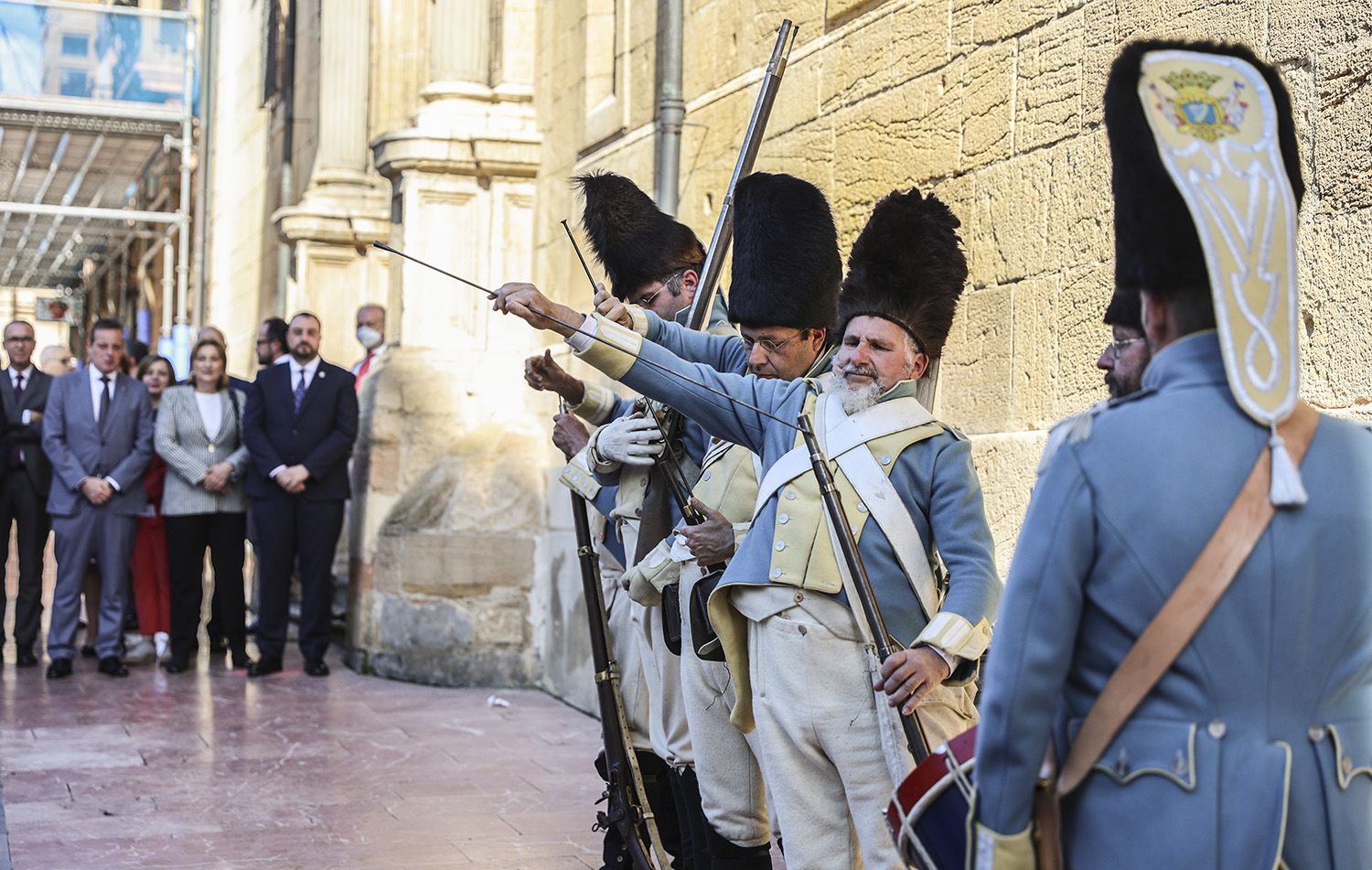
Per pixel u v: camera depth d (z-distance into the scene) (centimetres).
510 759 608
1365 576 179
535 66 828
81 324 2659
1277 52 331
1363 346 306
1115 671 180
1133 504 179
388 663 807
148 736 649
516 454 802
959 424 442
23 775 573
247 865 453
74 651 820
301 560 826
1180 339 186
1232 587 175
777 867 455
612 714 392
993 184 430
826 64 522
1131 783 178
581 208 742
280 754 615
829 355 319
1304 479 179
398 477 823
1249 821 172
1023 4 419
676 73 632
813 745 278
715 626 291
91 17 1541
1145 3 372
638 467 382
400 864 455
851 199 505
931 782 205
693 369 298
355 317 1135
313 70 1284
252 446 820
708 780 342
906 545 273
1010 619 184
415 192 824
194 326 1709
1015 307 418
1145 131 184
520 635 787
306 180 1292
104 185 1819
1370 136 306
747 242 321
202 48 1731
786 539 278
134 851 467
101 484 808
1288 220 182
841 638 275
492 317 837
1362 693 183
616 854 404
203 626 1049
